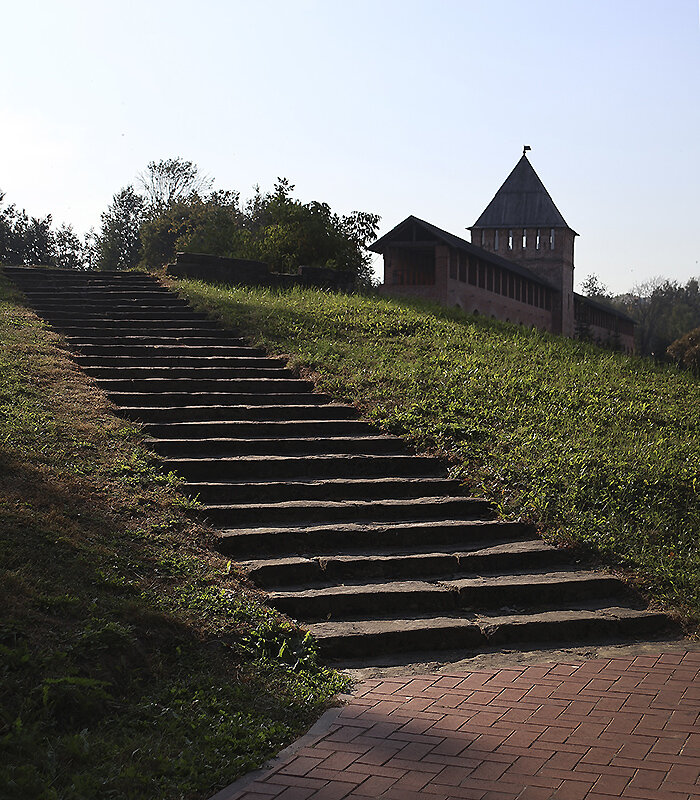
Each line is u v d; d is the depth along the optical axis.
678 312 107.25
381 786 4.04
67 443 8.49
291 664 5.62
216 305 15.60
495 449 9.98
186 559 6.62
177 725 4.50
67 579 5.52
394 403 11.24
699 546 8.23
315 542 7.62
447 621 6.50
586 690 5.39
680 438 11.34
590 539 8.08
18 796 3.59
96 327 13.96
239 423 9.95
